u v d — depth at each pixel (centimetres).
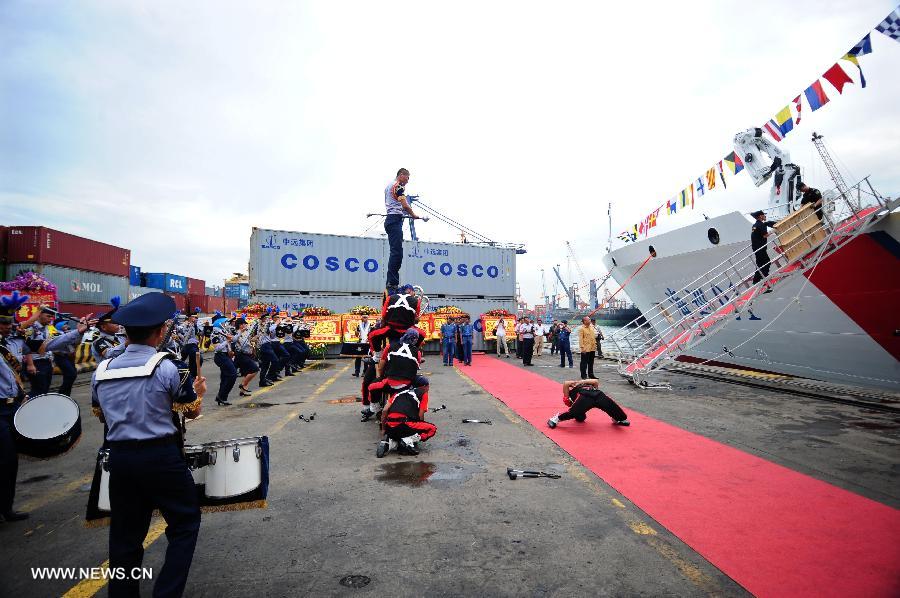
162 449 227
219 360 847
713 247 1133
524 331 1634
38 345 738
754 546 314
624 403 864
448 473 470
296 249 1956
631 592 259
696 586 265
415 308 605
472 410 800
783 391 1002
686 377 1248
